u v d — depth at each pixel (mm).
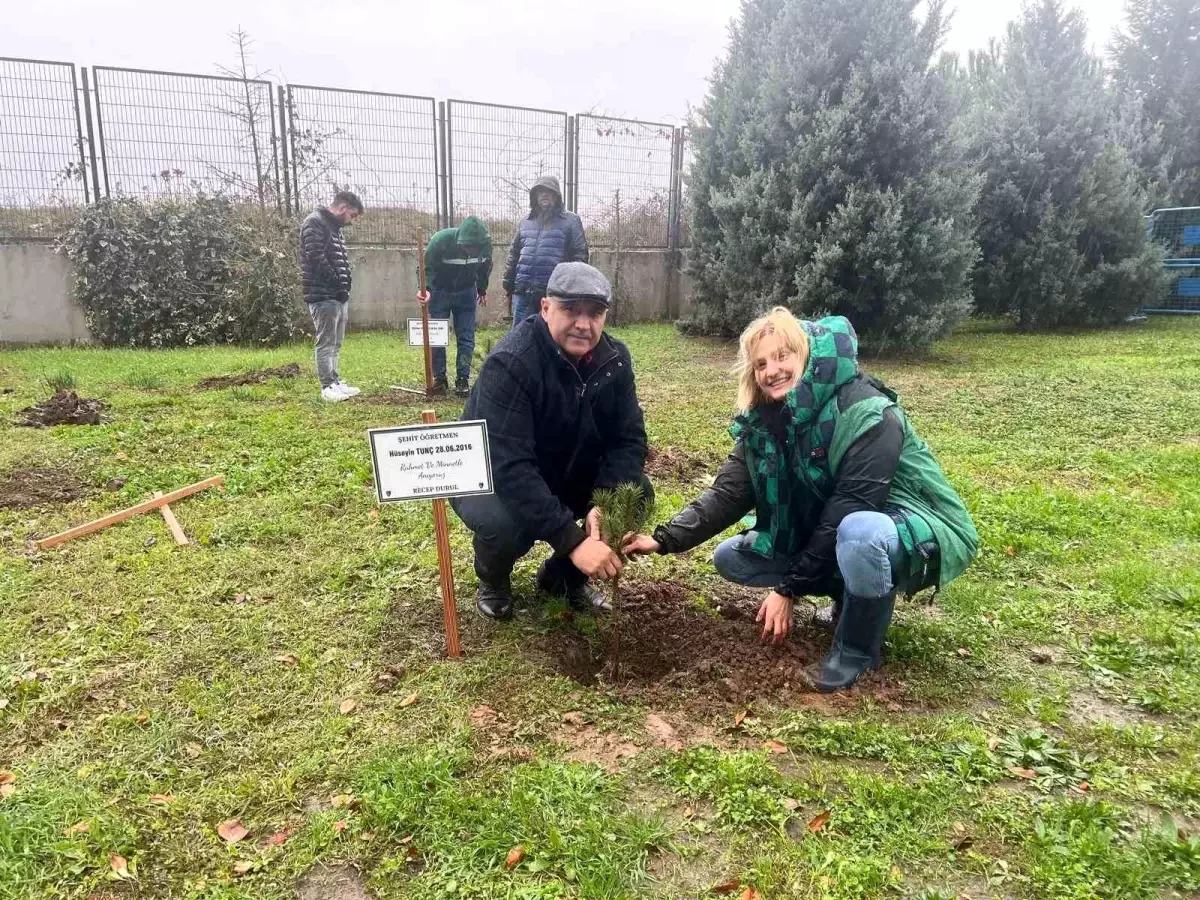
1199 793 2430
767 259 12078
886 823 2281
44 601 3652
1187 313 17359
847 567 2850
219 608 3617
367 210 14070
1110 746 2676
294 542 4441
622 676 3182
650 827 2254
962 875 2119
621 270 16109
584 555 3033
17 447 5898
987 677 3125
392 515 4812
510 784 2426
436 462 2969
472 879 2094
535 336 3135
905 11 11312
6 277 11844
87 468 5562
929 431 7137
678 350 12500
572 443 3383
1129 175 14883
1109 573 3988
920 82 11102
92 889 2084
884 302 11625
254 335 12766
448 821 2270
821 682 2986
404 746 2619
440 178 14219
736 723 2771
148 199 12461
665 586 3941
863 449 2914
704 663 3150
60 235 11922
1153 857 2139
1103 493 5227
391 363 10508
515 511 3107
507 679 3039
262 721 2795
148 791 2432
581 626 3543
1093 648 3312
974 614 3619
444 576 3139
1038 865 2121
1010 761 2566
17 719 2770
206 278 12586
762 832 2266
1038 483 5527
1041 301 14828
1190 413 7727
